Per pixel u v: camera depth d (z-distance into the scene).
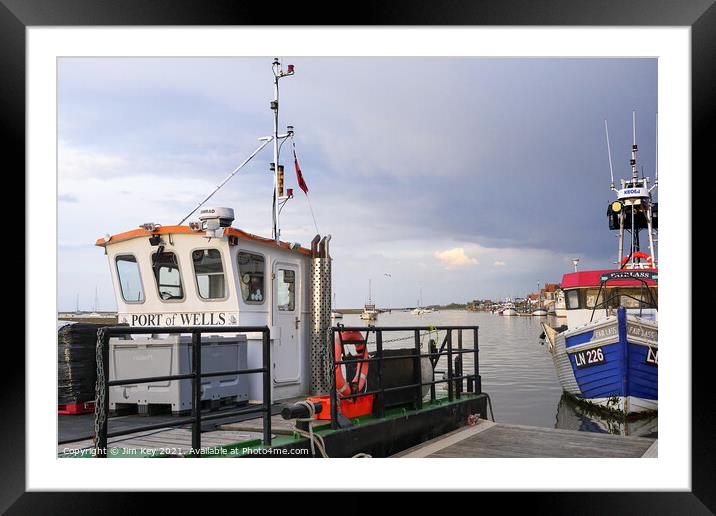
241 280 8.34
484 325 85.69
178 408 7.14
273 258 8.91
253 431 6.67
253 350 8.44
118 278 8.78
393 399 8.41
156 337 8.30
